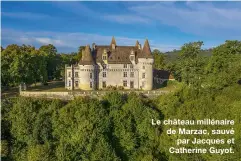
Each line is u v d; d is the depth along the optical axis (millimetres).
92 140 50781
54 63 94875
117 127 54188
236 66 61750
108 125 53500
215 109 54281
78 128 51969
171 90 64812
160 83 80875
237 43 68938
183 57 83625
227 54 67688
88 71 68875
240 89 58750
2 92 67625
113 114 55250
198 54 82438
